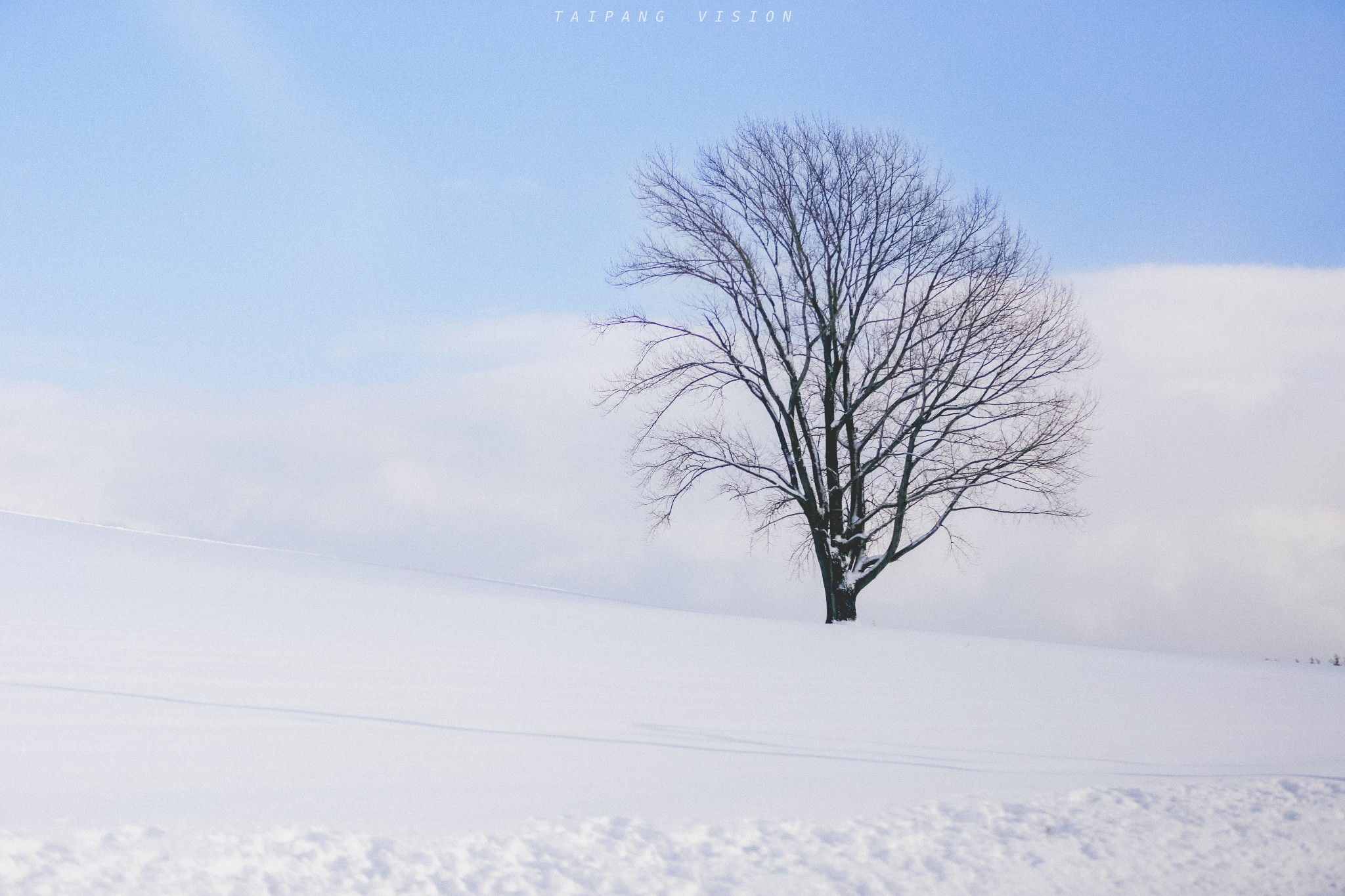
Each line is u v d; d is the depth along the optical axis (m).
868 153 28.59
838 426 28.09
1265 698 14.60
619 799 6.01
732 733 8.41
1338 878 5.50
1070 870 5.34
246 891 4.12
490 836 5.04
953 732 9.38
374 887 4.31
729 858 5.11
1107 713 11.57
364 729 7.26
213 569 20.52
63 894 3.87
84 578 16.42
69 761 5.64
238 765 5.91
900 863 5.25
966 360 27.56
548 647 13.70
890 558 27.19
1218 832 6.17
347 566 26.92
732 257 28.45
